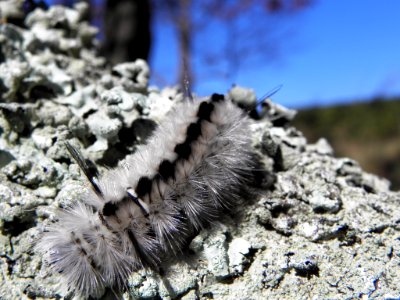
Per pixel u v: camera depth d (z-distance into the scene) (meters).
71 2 0.14
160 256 0.05
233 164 0.05
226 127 0.05
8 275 0.05
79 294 0.05
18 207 0.05
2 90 0.06
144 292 0.05
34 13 0.08
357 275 0.05
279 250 0.05
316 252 0.05
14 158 0.06
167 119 0.06
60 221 0.05
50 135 0.06
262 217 0.05
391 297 0.05
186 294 0.05
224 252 0.05
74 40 0.08
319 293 0.05
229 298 0.05
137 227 0.05
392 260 0.05
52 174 0.05
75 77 0.07
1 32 0.07
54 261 0.05
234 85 0.07
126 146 0.06
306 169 0.06
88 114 0.06
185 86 0.06
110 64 0.09
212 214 0.05
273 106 0.07
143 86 0.07
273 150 0.06
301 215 0.06
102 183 0.05
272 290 0.05
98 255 0.05
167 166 0.05
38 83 0.06
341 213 0.06
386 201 0.06
